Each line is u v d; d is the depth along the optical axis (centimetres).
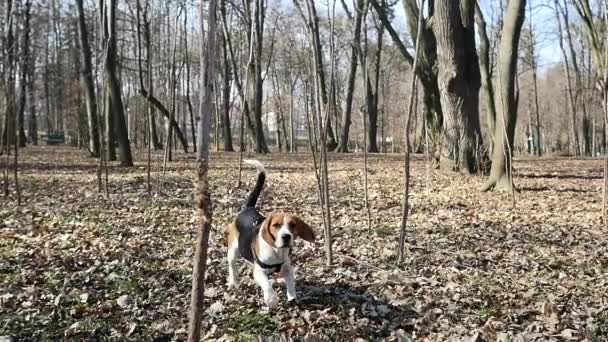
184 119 4203
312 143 711
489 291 595
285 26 3534
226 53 3431
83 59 2350
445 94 1802
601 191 1433
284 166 2202
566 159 3262
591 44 2139
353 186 1497
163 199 1222
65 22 3947
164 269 665
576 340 465
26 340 464
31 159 2448
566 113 5419
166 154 1339
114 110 2041
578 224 984
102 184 1471
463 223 979
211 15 313
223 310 531
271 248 516
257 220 565
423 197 1295
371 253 755
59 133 5238
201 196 319
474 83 1798
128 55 3791
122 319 509
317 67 705
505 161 1380
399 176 1738
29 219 982
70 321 503
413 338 475
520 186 1546
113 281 611
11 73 1270
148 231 888
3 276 628
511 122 1385
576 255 760
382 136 4328
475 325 500
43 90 4988
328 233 682
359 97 4756
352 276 636
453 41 1750
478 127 1814
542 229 935
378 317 519
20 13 2230
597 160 3103
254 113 3322
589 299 575
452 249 784
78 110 3303
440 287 604
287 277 544
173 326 493
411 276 643
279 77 4916
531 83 5778
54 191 1350
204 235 320
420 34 674
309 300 560
